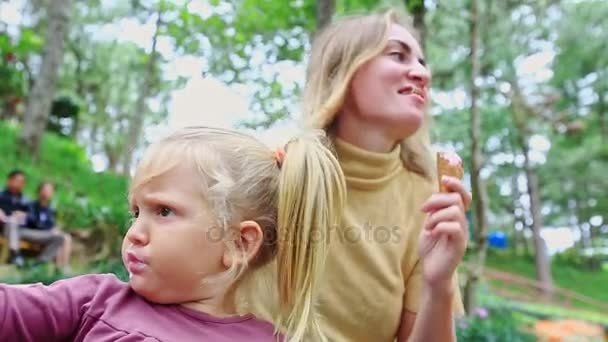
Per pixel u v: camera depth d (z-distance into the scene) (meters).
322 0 4.90
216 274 1.19
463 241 1.26
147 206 1.18
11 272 7.99
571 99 19.92
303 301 1.24
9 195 8.90
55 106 20.39
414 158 1.59
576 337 8.48
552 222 30.36
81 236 10.66
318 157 1.28
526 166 23.30
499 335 6.09
